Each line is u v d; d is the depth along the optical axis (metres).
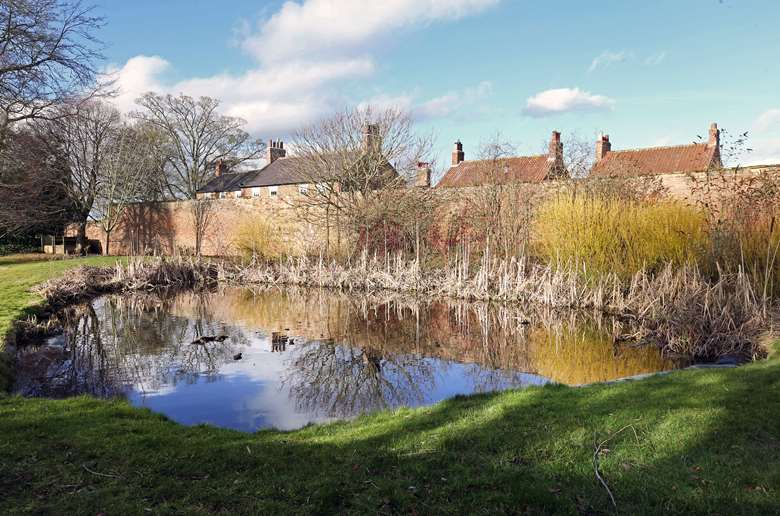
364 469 3.94
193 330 11.77
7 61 15.30
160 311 14.22
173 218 28.86
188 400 6.96
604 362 8.70
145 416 5.48
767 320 8.89
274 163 37.53
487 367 8.59
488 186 17.97
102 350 9.78
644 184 14.67
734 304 9.23
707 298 9.16
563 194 14.70
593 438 4.31
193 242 28.00
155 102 38.78
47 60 16.00
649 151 22.92
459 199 19.27
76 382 7.72
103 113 29.89
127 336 11.06
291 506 3.41
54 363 8.80
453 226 19.34
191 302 15.74
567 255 13.71
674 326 9.46
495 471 3.81
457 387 7.52
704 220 11.82
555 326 11.66
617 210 13.02
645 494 3.39
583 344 10.03
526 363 8.78
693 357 8.78
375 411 6.08
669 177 15.25
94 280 17.59
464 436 4.50
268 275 19.61
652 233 12.39
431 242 19.53
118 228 31.55
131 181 30.97
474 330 11.60
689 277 10.73
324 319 13.09
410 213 19.55
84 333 11.29
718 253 10.90
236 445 4.52
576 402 5.27
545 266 15.01
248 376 8.15
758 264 10.42
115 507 3.38
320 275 18.56
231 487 3.67
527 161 24.17
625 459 3.91
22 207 19.11
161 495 3.57
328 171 21.78
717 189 12.59
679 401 5.07
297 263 20.33
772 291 9.91
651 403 5.06
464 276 15.75
